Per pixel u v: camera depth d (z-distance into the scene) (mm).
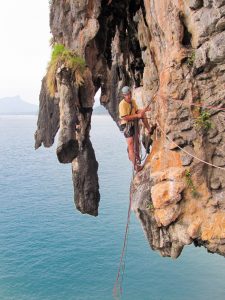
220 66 10766
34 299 39625
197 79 11148
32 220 65188
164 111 11711
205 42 10758
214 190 11289
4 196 83312
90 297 39688
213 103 11016
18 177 107375
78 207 23469
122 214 64875
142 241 52531
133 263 45938
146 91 14773
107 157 142250
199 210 11398
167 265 44438
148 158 12742
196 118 11250
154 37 13234
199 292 38625
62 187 92125
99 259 48000
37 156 162125
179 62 11273
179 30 11312
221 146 11148
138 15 18344
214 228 11078
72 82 19391
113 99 25391
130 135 12266
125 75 24016
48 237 56656
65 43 20766
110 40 23516
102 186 86500
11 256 50000
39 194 84875
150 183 12117
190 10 10953
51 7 21609
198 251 46688
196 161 11383
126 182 90750
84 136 21312
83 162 22250
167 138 11789
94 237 55625
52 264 47406
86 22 19281
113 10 20516
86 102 19875
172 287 39938
